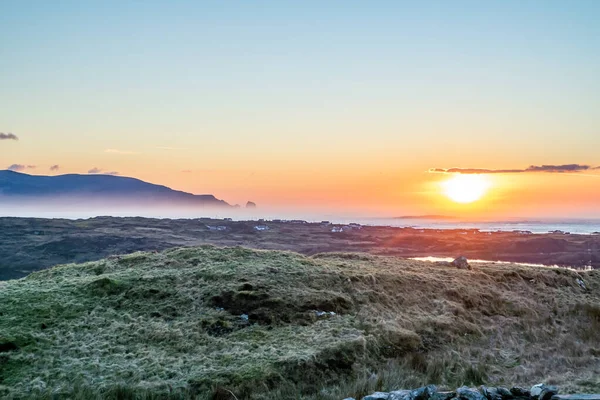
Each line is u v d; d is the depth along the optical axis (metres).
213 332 19.22
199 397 13.51
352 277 26.08
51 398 13.37
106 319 20.17
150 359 16.34
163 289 23.47
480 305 24.97
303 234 136.62
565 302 26.62
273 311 21.05
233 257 30.55
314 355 16.11
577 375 14.85
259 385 14.16
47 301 21.64
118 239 110.06
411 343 18.55
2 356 15.95
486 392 11.28
